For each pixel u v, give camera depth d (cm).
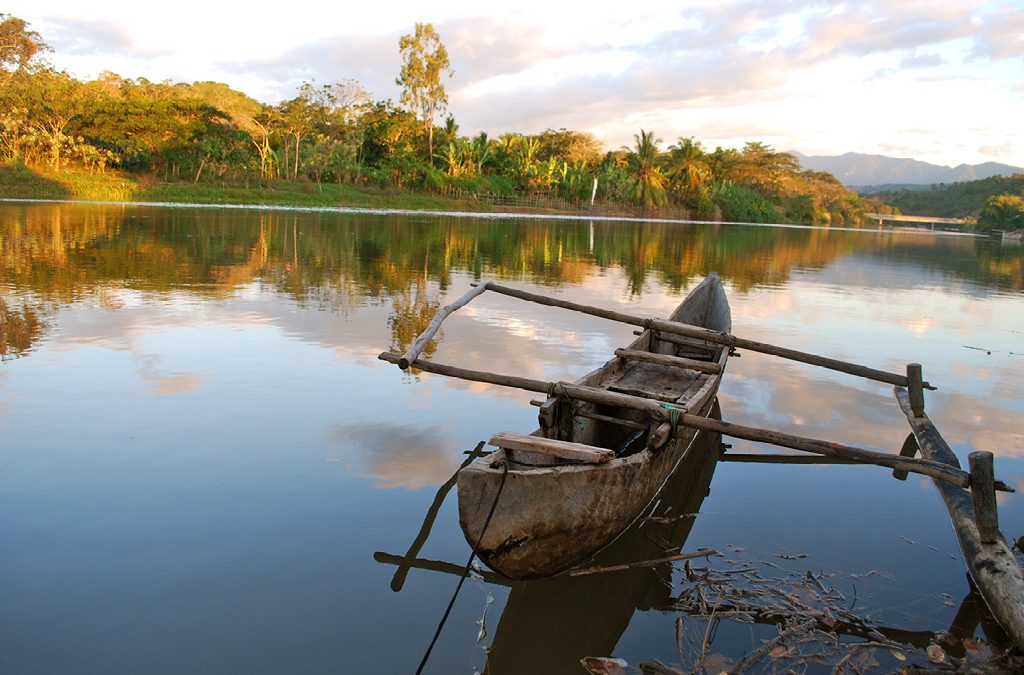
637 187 7256
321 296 1199
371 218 3612
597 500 408
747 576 425
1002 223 9450
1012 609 374
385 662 331
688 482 554
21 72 4372
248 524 440
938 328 1231
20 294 1087
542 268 1845
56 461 509
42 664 317
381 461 535
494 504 379
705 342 847
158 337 860
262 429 583
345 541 429
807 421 688
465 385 724
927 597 408
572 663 342
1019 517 502
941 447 583
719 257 2558
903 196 16525
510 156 7025
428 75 6353
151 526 432
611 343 954
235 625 350
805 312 1345
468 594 388
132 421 587
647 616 384
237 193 4656
